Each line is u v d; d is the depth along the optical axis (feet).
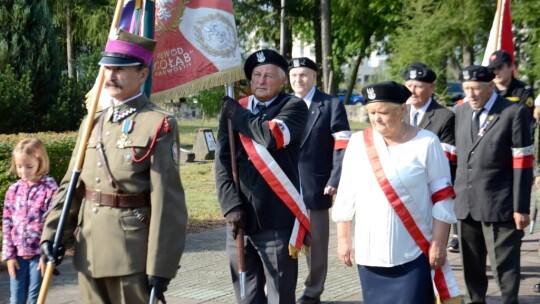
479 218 20.77
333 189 21.90
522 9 70.18
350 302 23.15
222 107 17.06
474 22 74.74
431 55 78.28
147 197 14.75
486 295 23.91
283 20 98.78
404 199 15.26
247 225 17.02
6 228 19.88
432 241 15.31
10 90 42.88
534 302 23.17
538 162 24.95
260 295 17.49
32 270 19.67
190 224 36.55
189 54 20.52
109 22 98.53
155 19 20.54
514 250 20.71
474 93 20.71
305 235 17.21
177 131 14.85
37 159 19.72
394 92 15.16
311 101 22.85
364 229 15.61
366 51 116.67
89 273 14.79
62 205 15.31
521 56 76.79
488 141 20.67
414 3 78.74
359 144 15.84
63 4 98.27
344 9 107.65
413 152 15.34
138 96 15.02
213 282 25.49
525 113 20.39
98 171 14.78
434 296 15.69
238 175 17.10
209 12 20.52
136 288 14.65
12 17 44.27
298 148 17.33
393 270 15.53
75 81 47.06
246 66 17.61
